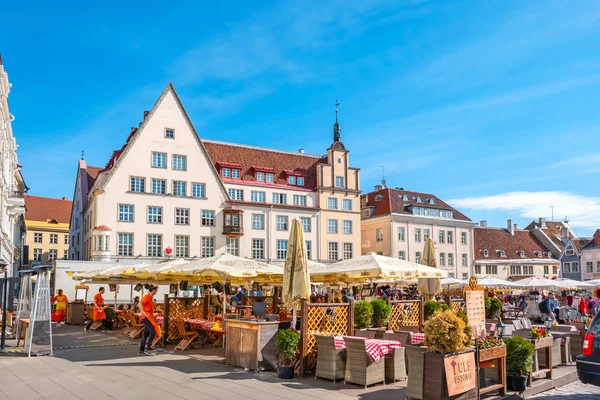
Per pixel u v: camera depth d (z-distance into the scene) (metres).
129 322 22.62
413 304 18.14
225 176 55.84
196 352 16.48
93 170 63.94
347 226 61.16
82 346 18.06
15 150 48.59
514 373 11.08
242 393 10.58
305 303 12.64
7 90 35.34
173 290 29.20
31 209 93.81
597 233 77.69
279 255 55.81
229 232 52.12
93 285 40.19
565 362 14.01
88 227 53.56
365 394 10.60
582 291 51.19
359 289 31.05
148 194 49.34
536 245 83.81
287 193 58.31
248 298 22.19
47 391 10.80
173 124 51.56
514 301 46.72
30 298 18.27
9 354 16.09
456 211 73.75
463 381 9.45
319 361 12.09
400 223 66.38
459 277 70.94
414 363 9.77
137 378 12.07
